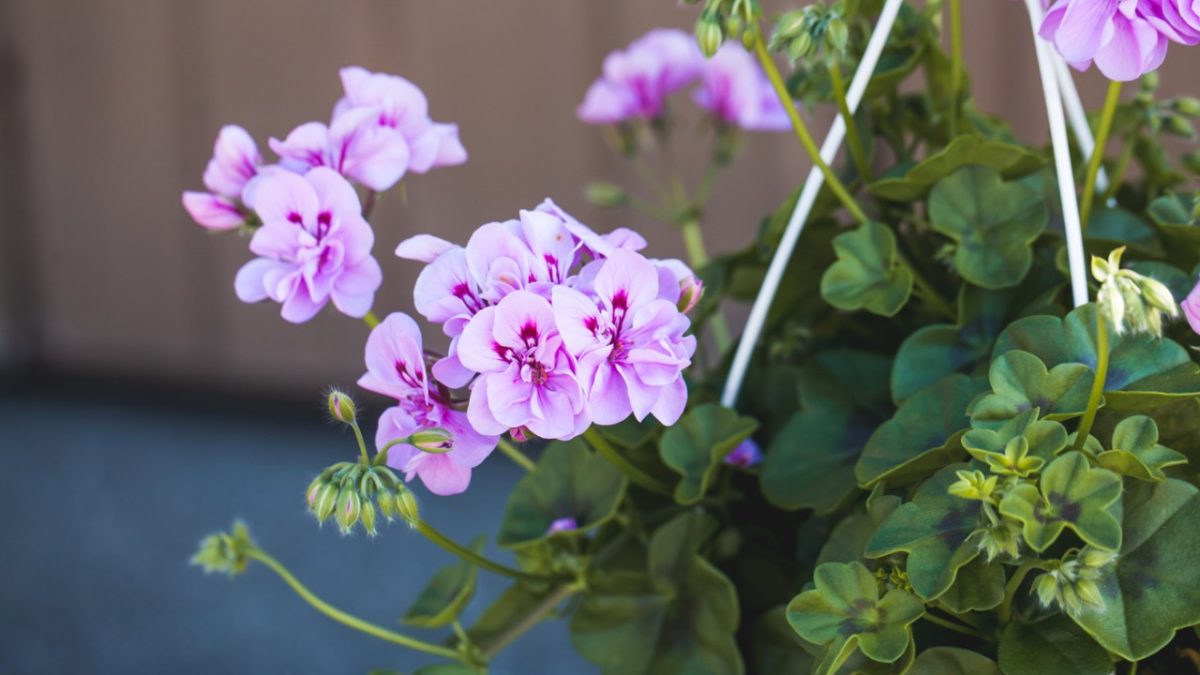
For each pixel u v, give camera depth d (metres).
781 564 0.98
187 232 2.74
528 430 0.84
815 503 0.94
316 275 0.89
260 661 2.10
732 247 2.29
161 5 2.63
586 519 0.97
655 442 0.99
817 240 1.02
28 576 2.34
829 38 0.91
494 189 2.43
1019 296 0.95
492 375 0.82
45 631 2.20
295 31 2.52
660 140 1.26
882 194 0.98
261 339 2.73
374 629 0.97
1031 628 0.85
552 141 2.37
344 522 0.85
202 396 2.84
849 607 0.85
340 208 0.89
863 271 0.96
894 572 0.86
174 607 2.24
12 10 2.76
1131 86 1.24
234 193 0.95
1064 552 0.86
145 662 2.10
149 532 2.43
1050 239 0.97
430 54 2.43
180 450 2.68
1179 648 0.88
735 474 1.00
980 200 0.95
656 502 1.00
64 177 2.81
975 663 0.85
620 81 1.21
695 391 1.02
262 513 2.46
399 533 2.38
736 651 0.93
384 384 0.85
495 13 2.37
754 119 1.19
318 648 2.12
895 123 1.05
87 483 2.59
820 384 0.99
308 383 2.71
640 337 0.83
